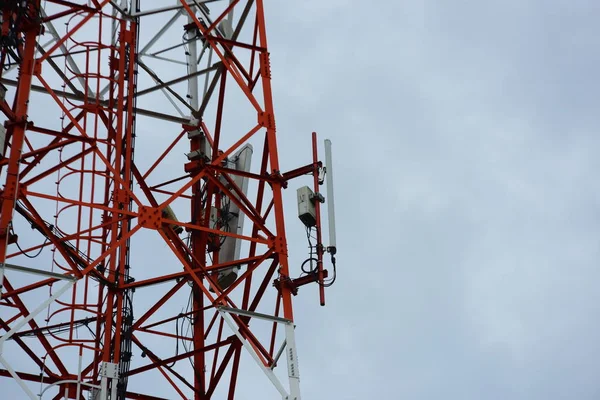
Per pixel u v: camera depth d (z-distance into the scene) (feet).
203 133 139.23
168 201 118.11
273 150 123.13
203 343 128.16
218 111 132.57
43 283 117.91
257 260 118.52
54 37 128.06
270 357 113.91
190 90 141.49
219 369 122.62
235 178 137.28
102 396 109.19
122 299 116.16
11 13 116.26
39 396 105.81
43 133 114.93
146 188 130.31
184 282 122.52
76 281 108.47
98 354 116.37
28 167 118.62
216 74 136.05
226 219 135.03
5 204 108.78
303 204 125.18
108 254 112.37
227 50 128.98
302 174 128.77
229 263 119.65
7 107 114.52
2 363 102.83
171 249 115.96
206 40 134.51
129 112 125.49
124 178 122.42
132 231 115.14
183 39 142.92
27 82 115.55
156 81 136.36
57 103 117.39
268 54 128.26
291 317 114.42
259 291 119.96
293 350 111.86
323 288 121.39
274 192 121.29
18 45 117.29
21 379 111.65
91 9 122.01
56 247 112.47
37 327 118.32
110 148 126.93
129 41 129.59
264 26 129.80
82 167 119.75
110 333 113.80
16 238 111.14
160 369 122.42
